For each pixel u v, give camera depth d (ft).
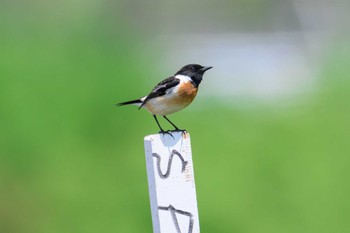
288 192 54.34
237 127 58.29
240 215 53.42
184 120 58.95
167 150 21.98
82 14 69.97
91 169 56.95
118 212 55.06
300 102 60.80
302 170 55.01
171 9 166.71
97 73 60.49
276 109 60.54
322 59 63.72
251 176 55.01
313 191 54.34
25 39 61.82
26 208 56.75
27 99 58.13
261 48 126.11
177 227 21.97
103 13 86.84
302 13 155.12
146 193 55.47
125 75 61.36
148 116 59.31
